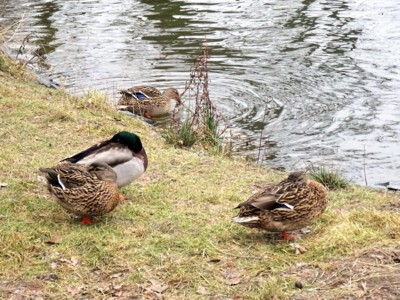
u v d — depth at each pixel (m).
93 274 6.12
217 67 14.82
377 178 9.67
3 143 9.23
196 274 6.08
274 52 15.72
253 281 5.95
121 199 7.68
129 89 12.87
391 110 12.38
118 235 6.73
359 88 13.48
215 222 7.13
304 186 6.60
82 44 16.25
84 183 6.78
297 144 11.00
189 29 17.48
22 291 5.83
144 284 5.94
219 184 8.41
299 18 18.45
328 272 5.98
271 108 12.58
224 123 11.91
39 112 10.49
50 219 7.03
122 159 7.71
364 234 6.50
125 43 16.36
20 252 6.34
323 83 13.79
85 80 13.94
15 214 7.05
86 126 10.16
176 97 12.95
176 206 7.55
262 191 6.62
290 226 6.59
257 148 10.82
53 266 6.20
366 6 19.42
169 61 15.20
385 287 5.61
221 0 20.50
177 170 8.83
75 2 20.45
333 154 10.59
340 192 8.44
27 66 14.35
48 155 8.93
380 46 15.94
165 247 6.53
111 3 20.34
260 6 19.81
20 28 17.41
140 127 11.02
